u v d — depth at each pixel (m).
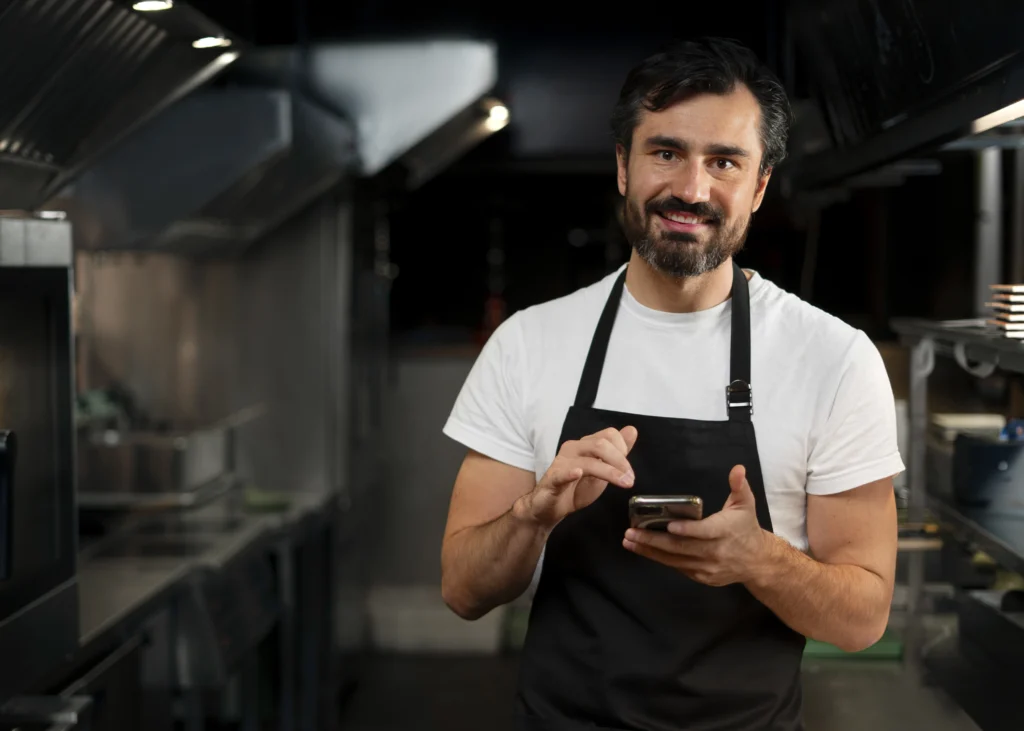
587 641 1.59
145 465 3.45
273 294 4.19
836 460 1.53
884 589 1.51
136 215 3.16
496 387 1.66
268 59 4.29
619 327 1.63
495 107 4.73
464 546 1.61
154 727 2.76
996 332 1.93
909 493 2.36
